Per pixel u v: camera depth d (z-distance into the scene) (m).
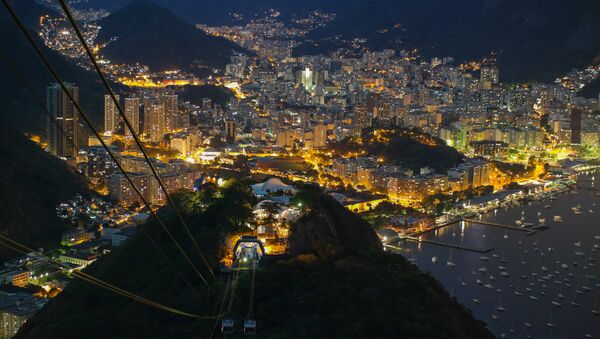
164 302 144.88
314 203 175.62
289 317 130.88
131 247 183.62
